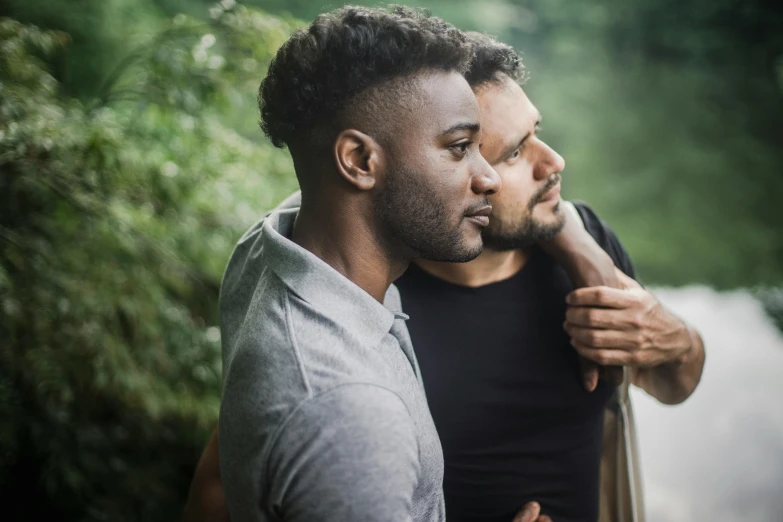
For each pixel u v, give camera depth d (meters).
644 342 1.22
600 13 13.08
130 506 2.41
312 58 0.85
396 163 0.85
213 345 2.47
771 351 5.35
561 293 1.33
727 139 10.85
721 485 3.67
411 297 1.32
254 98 2.29
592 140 10.95
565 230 1.29
